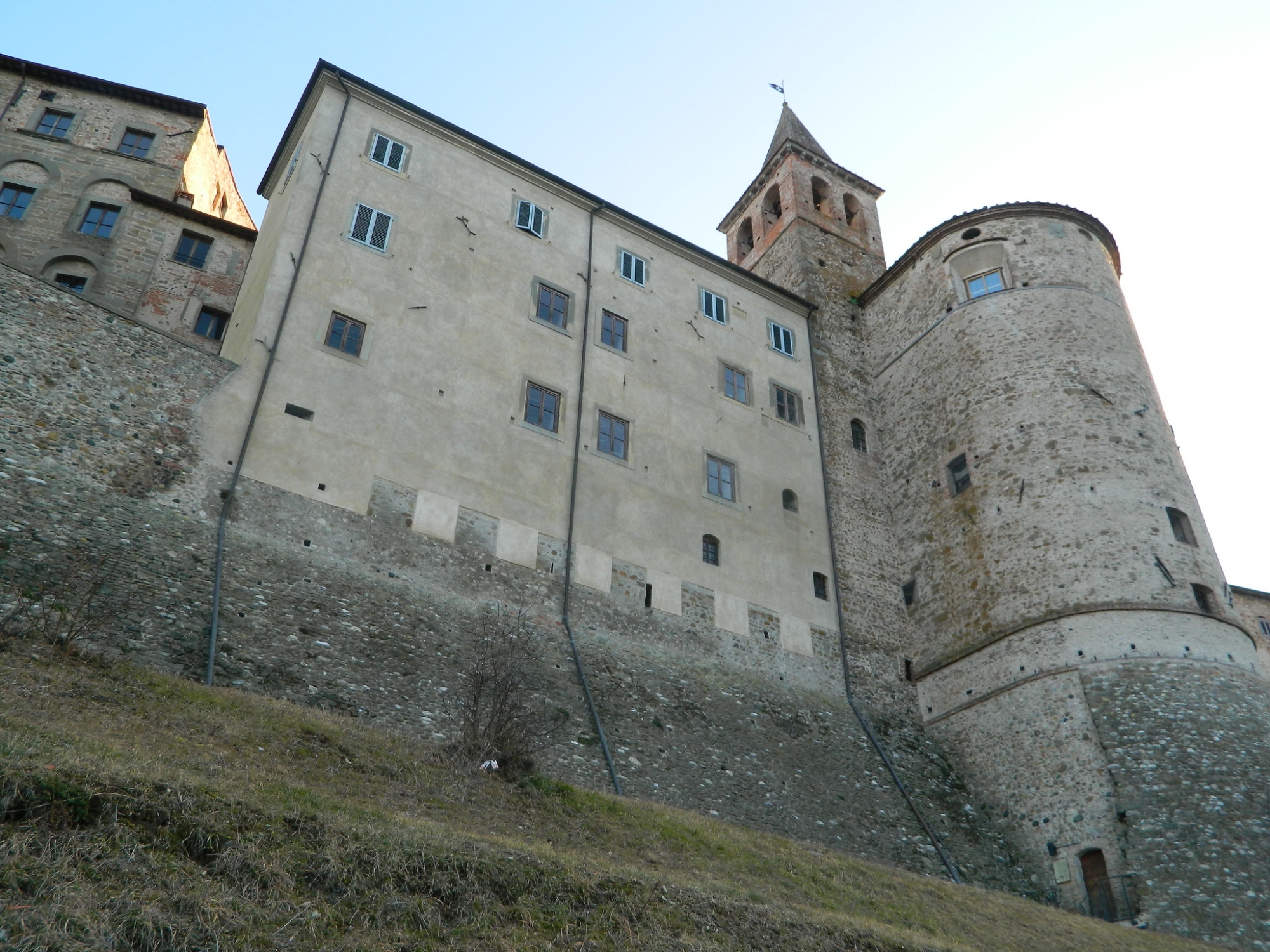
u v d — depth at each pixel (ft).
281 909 30.60
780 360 111.86
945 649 94.48
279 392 74.95
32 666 46.01
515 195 99.30
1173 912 67.31
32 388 63.93
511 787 52.80
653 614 85.15
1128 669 79.97
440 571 75.15
